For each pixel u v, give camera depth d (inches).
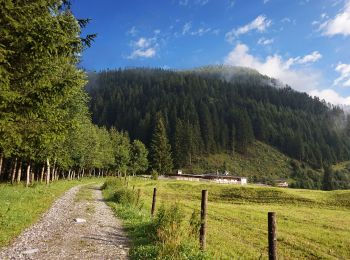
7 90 520.4
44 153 1571.1
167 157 5989.2
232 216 1497.3
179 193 2790.4
